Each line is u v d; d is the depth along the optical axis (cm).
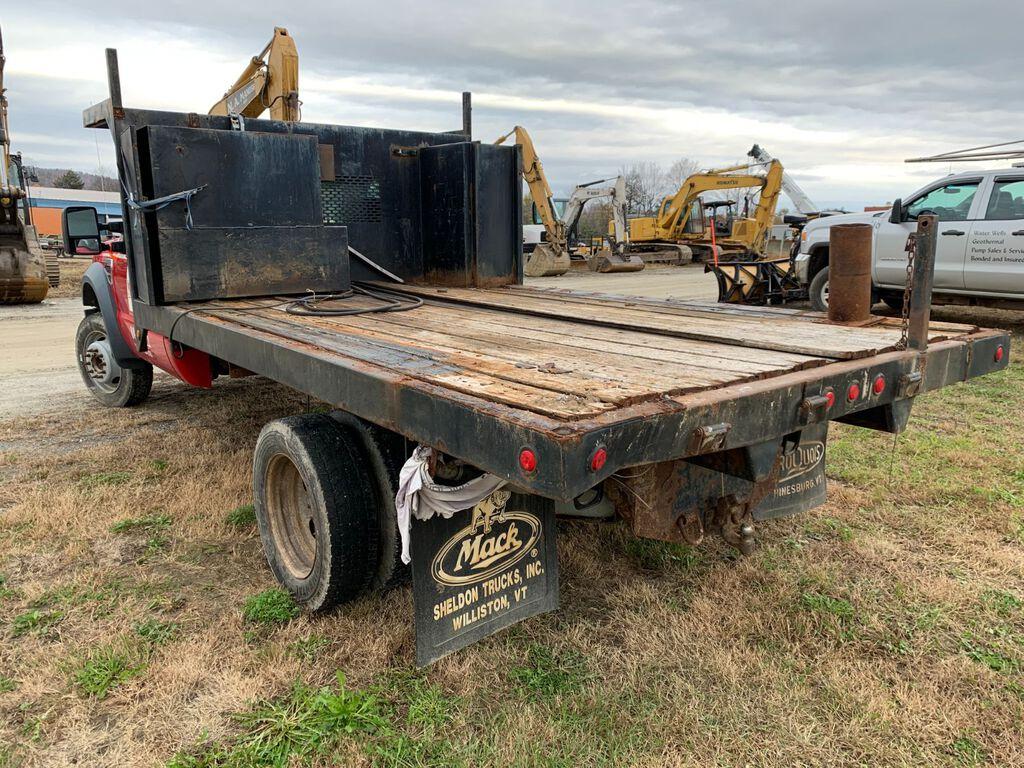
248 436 516
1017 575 321
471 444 186
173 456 473
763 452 221
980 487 414
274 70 598
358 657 264
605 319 350
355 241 513
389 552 274
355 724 229
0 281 1288
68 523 373
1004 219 814
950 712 235
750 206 2688
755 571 325
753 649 269
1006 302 836
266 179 416
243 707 238
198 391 651
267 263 423
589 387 203
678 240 2583
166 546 353
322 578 275
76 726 230
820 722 232
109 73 419
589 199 2550
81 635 277
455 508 234
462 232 507
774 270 1114
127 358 555
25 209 1416
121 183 429
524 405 182
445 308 417
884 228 923
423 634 238
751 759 217
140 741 224
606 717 232
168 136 382
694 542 256
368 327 332
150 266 397
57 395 643
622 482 248
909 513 386
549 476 161
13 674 255
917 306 260
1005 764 214
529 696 244
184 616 291
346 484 270
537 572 267
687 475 251
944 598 301
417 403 205
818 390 224
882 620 287
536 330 328
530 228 2447
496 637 278
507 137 2084
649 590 308
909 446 488
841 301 336
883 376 246
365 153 509
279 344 276
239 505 396
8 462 462
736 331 311
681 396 198
